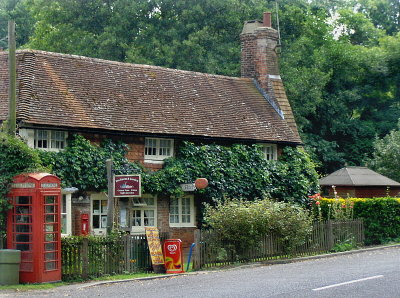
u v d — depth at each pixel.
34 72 24.88
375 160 45.62
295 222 23.55
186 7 44.16
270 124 31.02
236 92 31.58
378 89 56.72
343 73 53.41
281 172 29.97
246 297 13.71
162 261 20.34
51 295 15.27
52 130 23.55
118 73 27.97
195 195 27.67
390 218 28.50
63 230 22.86
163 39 43.00
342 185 37.09
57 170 23.02
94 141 24.72
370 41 60.56
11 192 17.62
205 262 21.19
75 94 25.38
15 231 17.61
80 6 44.62
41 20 46.50
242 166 28.73
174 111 27.88
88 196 24.03
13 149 17.95
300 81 44.56
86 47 42.88
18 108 22.94
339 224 26.28
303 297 13.59
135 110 26.55
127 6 43.28
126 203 25.23
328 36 54.03
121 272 19.47
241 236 21.98
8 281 17.02
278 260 22.78
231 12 44.00
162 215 26.62
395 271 17.92
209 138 27.92
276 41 33.53
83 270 18.22
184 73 30.50
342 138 53.25
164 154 26.86
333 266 20.19
